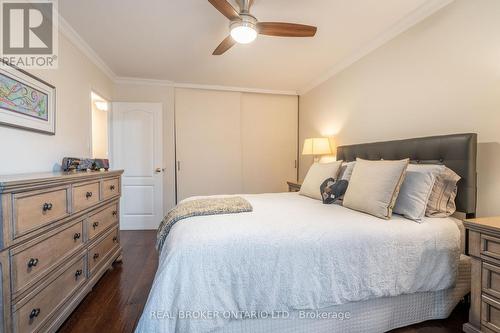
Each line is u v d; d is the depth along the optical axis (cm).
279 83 409
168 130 402
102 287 203
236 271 118
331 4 201
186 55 300
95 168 242
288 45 274
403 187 171
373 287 134
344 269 130
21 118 172
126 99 387
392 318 145
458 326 151
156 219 389
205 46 277
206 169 422
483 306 129
